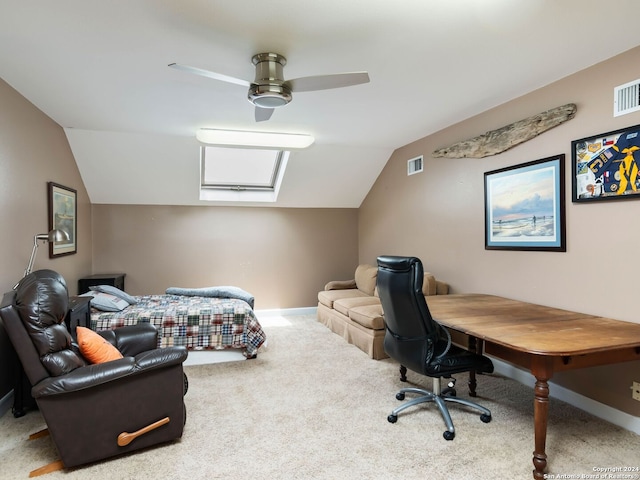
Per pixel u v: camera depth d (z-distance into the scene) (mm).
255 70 2600
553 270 2951
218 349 3764
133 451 2197
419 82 2924
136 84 2898
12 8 1886
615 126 2506
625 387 2459
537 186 3061
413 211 4789
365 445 2266
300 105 3428
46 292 2082
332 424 2520
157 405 2199
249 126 4055
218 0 1834
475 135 3740
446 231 4184
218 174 5398
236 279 5762
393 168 5234
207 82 2854
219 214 5668
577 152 2740
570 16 2018
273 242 5918
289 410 2723
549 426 2482
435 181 4352
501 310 2824
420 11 1951
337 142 4770
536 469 1930
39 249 3416
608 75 2545
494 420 2572
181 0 1832
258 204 5770
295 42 2258
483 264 3662
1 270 2760
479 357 2473
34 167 3322
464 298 3350
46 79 2791
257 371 3516
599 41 2305
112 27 2084
